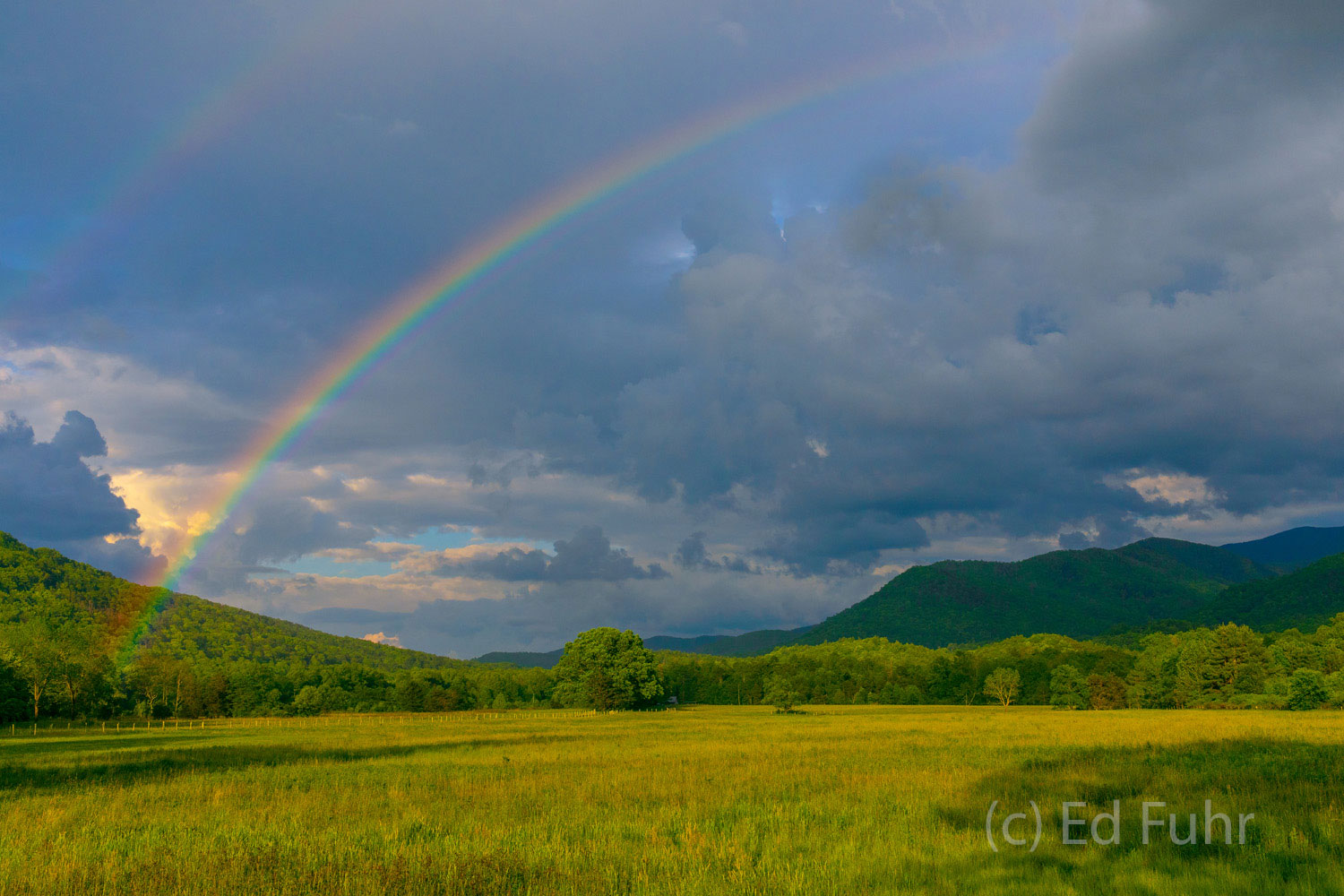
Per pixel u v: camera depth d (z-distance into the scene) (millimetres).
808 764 32438
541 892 12891
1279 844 14570
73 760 45281
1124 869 13430
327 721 122500
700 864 14414
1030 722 69500
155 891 13227
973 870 13609
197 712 148125
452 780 29297
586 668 144875
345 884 12953
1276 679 103875
